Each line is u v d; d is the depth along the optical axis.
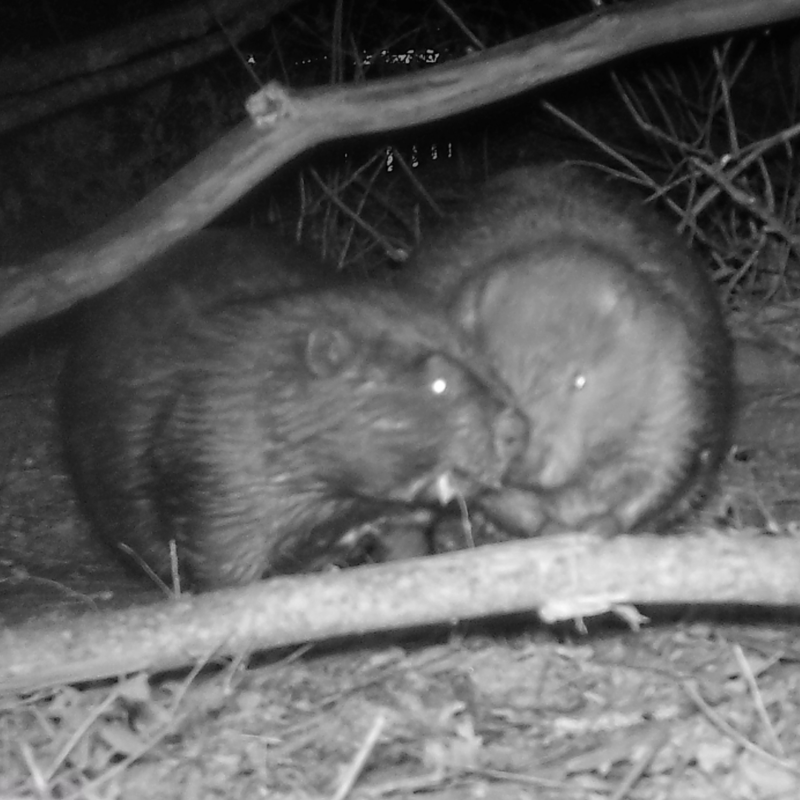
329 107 10.03
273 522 9.79
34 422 15.88
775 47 20.36
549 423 10.06
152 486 10.66
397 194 20.17
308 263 11.89
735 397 12.41
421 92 10.20
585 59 10.45
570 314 10.04
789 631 9.10
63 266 10.02
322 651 9.42
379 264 18.38
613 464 10.30
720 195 17.98
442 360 9.44
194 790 7.43
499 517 10.27
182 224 10.12
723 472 11.90
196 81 21.92
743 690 8.07
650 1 10.50
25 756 7.38
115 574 11.66
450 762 7.43
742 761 7.26
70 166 21.97
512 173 12.02
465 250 11.19
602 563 6.75
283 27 21.48
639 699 8.23
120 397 10.88
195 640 7.22
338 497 9.85
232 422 9.65
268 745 7.86
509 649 9.28
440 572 6.96
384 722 7.60
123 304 11.22
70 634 7.28
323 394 9.48
